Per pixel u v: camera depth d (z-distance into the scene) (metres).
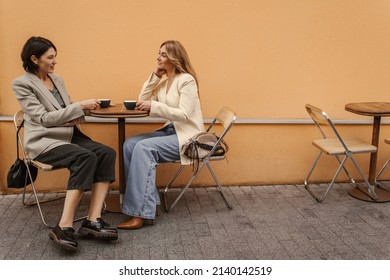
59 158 3.52
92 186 3.59
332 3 4.63
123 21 4.39
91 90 4.46
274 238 3.64
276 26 4.59
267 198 4.49
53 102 3.64
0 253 3.35
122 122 4.05
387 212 4.18
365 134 4.89
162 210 4.16
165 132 4.18
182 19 4.45
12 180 3.87
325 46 4.70
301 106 4.77
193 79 3.91
